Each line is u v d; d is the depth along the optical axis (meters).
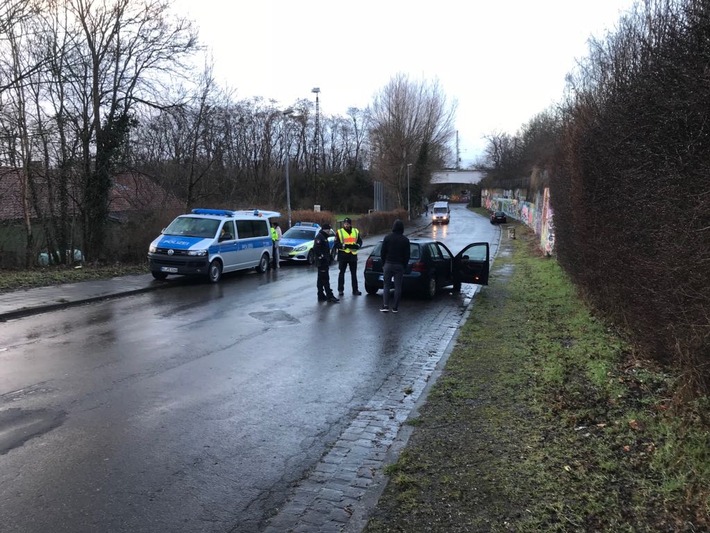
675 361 4.86
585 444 4.12
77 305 11.39
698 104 4.04
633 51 6.91
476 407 5.14
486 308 10.78
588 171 8.72
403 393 5.93
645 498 3.29
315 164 71.25
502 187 77.06
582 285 9.95
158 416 5.07
